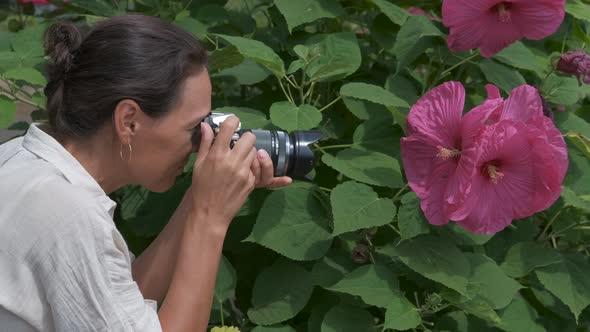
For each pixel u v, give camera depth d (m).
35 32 3.02
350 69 2.61
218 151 1.94
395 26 3.01
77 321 1.67
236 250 2.87
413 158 2.35
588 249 2.90
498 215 2.31
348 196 2.45
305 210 2.57
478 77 3.02
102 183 1.91
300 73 3.00
